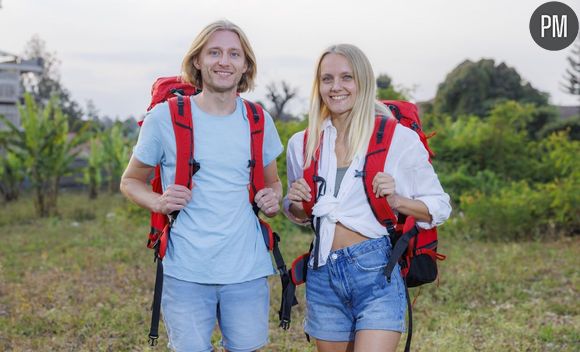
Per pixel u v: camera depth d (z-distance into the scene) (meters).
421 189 3.20
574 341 5.55
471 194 13.26
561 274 8.20
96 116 57.38
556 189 11.22
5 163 19.72
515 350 5.27
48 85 59.56
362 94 3.17
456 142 14.64
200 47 3.12
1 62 32.88
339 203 3.15
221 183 3.09
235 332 3.15
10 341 5.67
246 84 3.30
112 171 23.14
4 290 7.64
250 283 3.13
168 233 3.14
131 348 5.47
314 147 3.27
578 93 33.47
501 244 10.53
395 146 3.15
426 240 3.26
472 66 25.55
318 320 3.28
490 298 7.09
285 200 3.47
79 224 14.63
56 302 7.00
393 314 3.09
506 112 15.34
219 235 3.06
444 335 5.60
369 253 3.14
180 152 3.05
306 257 3.36
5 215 16.59
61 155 16.56
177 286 3.08
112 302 6.93
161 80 3.33
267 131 3.27
